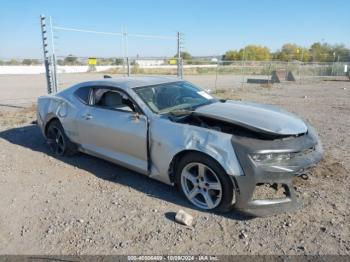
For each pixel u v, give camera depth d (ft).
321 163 15.84
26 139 21.75
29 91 56.29
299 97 45.16
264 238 9.99
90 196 13.12
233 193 10.87
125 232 10.48
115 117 14.34
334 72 93.04
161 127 12.51
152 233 10.39
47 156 18.17
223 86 63.26
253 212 11.35
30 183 14.52
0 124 26.37
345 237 9.91
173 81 16.29
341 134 22.11
